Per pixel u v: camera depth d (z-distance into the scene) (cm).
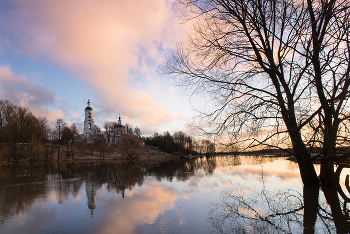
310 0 1044
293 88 1066
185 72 1221
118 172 2862
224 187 1550
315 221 859
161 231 787
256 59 1173
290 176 1959
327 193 1197
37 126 5981
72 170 3206
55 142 6600
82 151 7462
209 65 1212
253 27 1122
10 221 911
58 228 834
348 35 971
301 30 1007
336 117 1027
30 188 1666
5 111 5328
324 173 1234
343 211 963
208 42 1208
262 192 1341
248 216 930
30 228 834
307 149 1238
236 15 1129
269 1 1060
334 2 980
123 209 1070
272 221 866
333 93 1041
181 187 1622
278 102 1111
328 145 1043
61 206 1138
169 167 3606
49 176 2445
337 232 754
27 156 5359
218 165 3419
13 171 3081
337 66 991
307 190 1213
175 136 12269
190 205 1116
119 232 788
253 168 2711
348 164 1155
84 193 1461
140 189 1576
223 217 922
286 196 1216
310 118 1061
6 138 4869
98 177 2327
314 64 1118
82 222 894
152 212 1013
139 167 3747
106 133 10225
